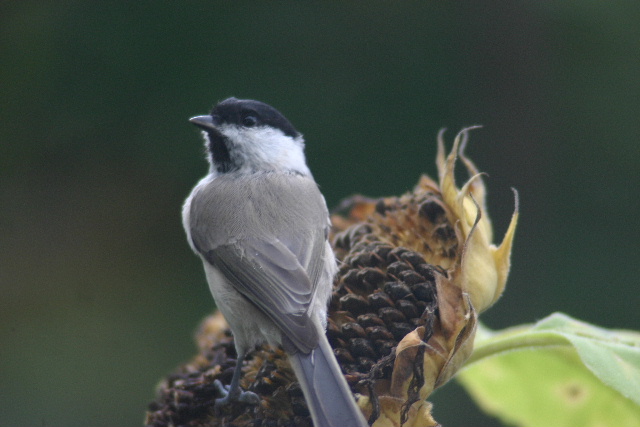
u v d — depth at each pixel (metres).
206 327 6.54
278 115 6.84
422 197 5.36
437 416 10.16
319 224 5.69
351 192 12.77
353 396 4.46
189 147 13.30
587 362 4.51
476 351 4.96
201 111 13.16
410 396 4.36
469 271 4.65
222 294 5.54
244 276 5.36
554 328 5.09
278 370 4.84
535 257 12.39
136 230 13.59
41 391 11.80
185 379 5.41
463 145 5.21
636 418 5.82
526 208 12.86
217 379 5.24
